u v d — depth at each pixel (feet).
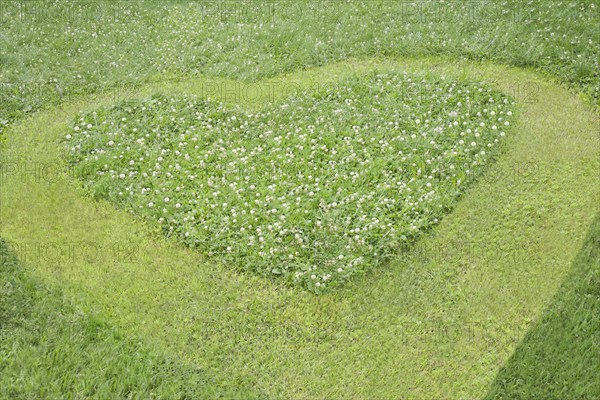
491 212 24.98
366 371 19.35
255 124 30.04
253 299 21.48
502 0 40.73
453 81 32.63
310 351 19.93
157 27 39.45
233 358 19.65
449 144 28.12
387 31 38.42
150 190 25.71
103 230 24.06
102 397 18.13
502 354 19.76
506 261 22.97
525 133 29.30
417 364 19.54
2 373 18.52
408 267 22.71
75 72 34.35
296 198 25.08
